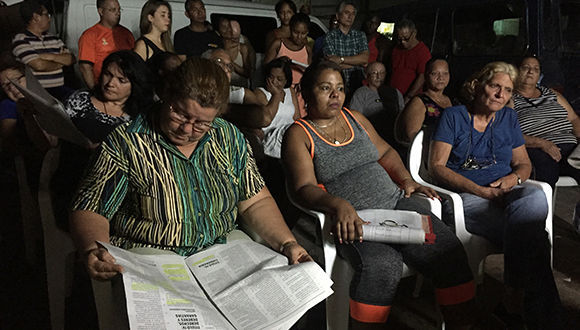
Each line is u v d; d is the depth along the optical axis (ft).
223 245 5.22
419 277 8.41
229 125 5.39
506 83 7.71
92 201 4.80
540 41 15.64
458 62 19.36
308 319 7.54
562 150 11.44
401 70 16.97
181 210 4.99
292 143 7.07
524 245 7.06
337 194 7.11
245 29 18.71
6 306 8.31
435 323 7.73
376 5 35.06
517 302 7.20
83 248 4.51
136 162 4.82
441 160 8.17
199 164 5.05
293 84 14.19
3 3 13.76
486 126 8.18
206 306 4.14
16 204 13.29
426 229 6.32
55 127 6.71
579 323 7.63
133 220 5.11
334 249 6.63
